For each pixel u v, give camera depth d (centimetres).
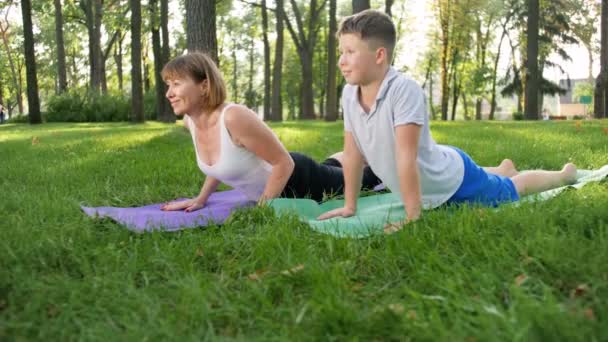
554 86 3722
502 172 413
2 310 196
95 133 1357
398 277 215
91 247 270
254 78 5100
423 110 313
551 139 799
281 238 265
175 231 307
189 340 167
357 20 305
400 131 307
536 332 154
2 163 679
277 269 224
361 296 202
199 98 358
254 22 3419
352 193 346
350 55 310
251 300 201
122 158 705
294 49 4338
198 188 479
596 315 167
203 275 225
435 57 4078
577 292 185
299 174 402
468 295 191
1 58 4828
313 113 2850
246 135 355
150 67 4359
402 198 319
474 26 3378
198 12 937
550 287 187
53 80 5191
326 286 199
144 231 298
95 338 170
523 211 284
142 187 487
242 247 266
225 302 194
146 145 898
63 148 888
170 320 181
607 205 279
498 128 1219
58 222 328
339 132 1170
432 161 337
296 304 196
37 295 200
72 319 187
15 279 217
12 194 422
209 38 945
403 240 247
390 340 167
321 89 4119
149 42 3819
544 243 222
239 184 391
